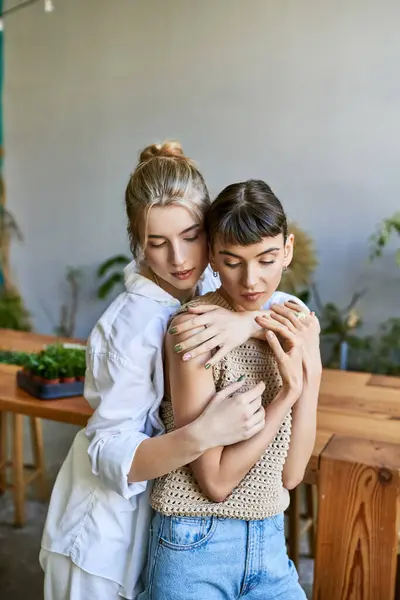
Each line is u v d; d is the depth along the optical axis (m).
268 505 1.11
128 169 5.19
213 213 1.02
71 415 1.72
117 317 1.18
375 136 4.30
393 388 1.97
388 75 4.21
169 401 1.18
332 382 2.04
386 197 4.32
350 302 4.50
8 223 5.75
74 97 5.32
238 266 1.02
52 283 5.67
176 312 1.15
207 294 1.17
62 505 1.27
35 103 5.50
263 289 1.04
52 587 1.27
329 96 4.40
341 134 4.40
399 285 4.33
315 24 4.38
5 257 5.78
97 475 1.14
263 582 1.15
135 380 1.14
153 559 1.14
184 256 1.10
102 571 1.20
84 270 5.51
